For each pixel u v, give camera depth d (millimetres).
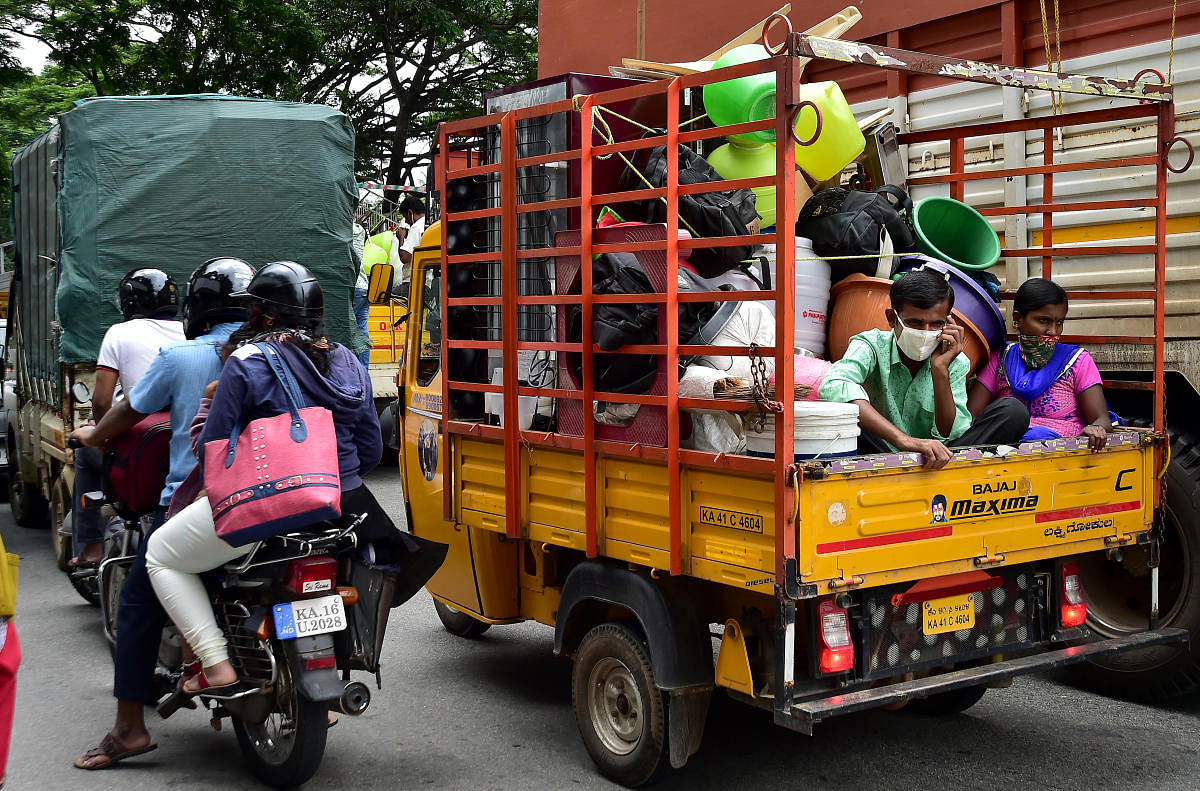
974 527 3723
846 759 4328
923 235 4703
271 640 3918
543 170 4438
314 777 4199
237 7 20344
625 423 3852
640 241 3707
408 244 6352
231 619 4016
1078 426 4434
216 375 4379
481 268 4750
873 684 3645
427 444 5387
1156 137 4875
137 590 4168
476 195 4750
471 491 4762
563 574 4750
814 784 4082
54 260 7590
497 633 6273
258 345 3832
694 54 7387
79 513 5895
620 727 4113
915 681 3598
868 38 6176
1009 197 5535
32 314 8609
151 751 4457
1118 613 5145
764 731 4645
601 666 4117
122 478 4789
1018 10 5418
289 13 21031
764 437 3398
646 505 3799
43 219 8133
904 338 3830
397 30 25156
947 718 4801
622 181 4543
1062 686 5266
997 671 3703
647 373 3809
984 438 4070
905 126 6008
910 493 3533
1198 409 4906
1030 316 4398
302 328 4000
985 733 4613
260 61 21219
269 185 7836
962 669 3846
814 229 4461
